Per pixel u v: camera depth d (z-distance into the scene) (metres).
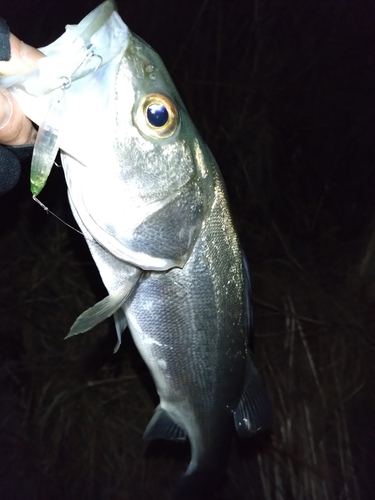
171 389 0.23
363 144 0.67
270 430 0.50
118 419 0.50
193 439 0.25
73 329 0.19
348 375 0.53
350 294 0.58
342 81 0.69
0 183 0.20
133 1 0.65
